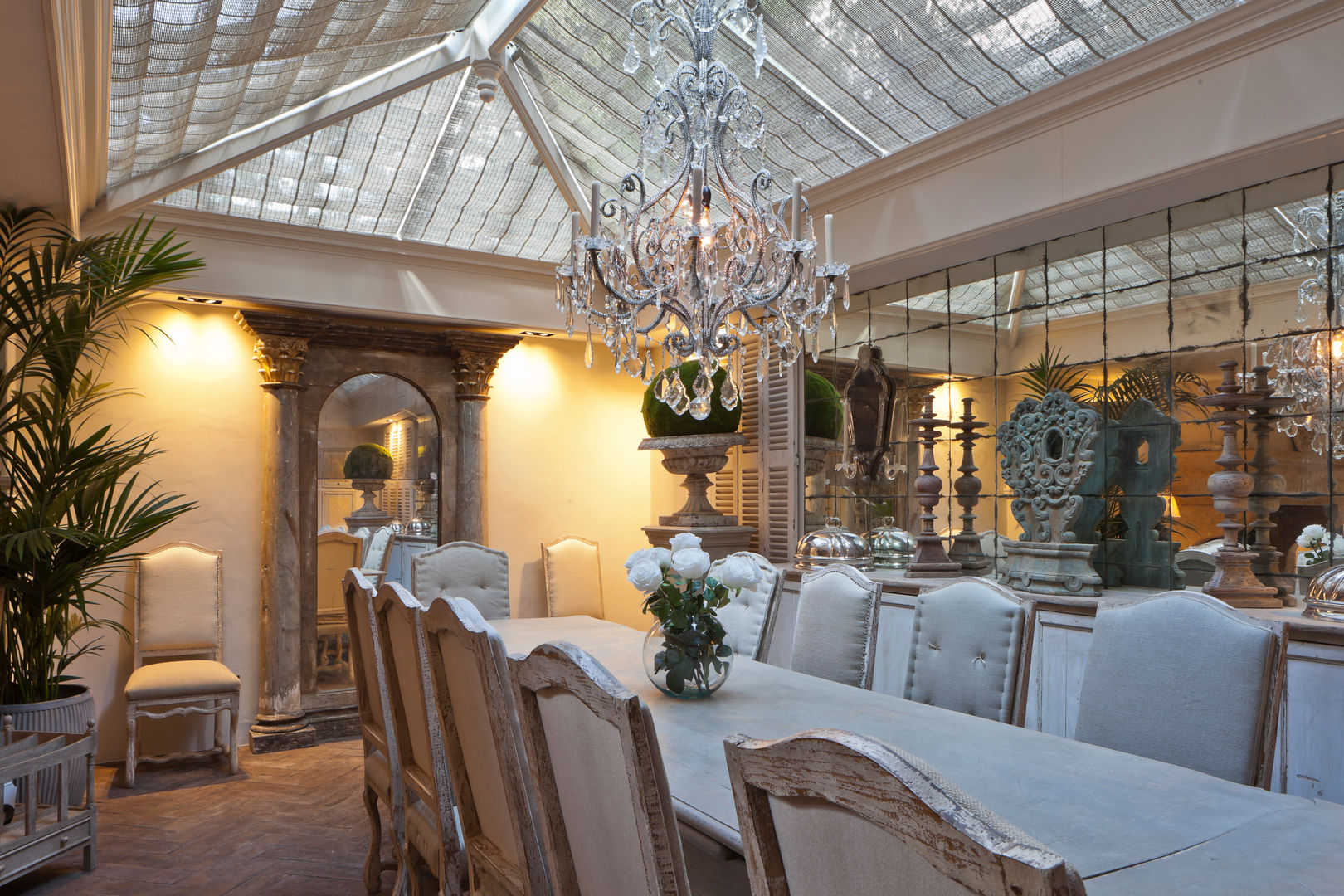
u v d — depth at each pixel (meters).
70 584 3.60
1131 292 3.60
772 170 4.53
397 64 4.11
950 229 3.90
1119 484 3.66
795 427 5.28
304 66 3.68
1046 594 3.56
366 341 5.45
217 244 4.79
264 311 4.96
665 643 2.57
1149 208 3.44
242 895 3.03
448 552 4.65
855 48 3.64
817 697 2.57
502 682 1.71
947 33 3.39
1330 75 2.69
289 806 4.00
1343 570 2.77
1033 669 3.59
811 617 3.22
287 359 5.11
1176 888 1.24
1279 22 2.78
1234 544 3.08
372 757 3.00
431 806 2.30
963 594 2.76
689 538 2.60
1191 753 2.01
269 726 5.00
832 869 0.84
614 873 1.37
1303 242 3.07
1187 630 2.11
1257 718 1.92
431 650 2.10
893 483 4.70
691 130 2.94
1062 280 3.87
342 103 4.12
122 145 3.69
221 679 4.48
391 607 2.51
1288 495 3.11
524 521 6.01
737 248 3.03
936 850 0.69
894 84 3.72
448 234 5.32
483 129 4.67
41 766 3.06
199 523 5.04
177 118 3.65
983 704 2.58
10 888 3.09
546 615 5.98
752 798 0.96
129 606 4.85
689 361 5.21
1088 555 3.48
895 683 4.12
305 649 5.24
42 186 3.31
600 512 6.28
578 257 2.98
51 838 3.08
